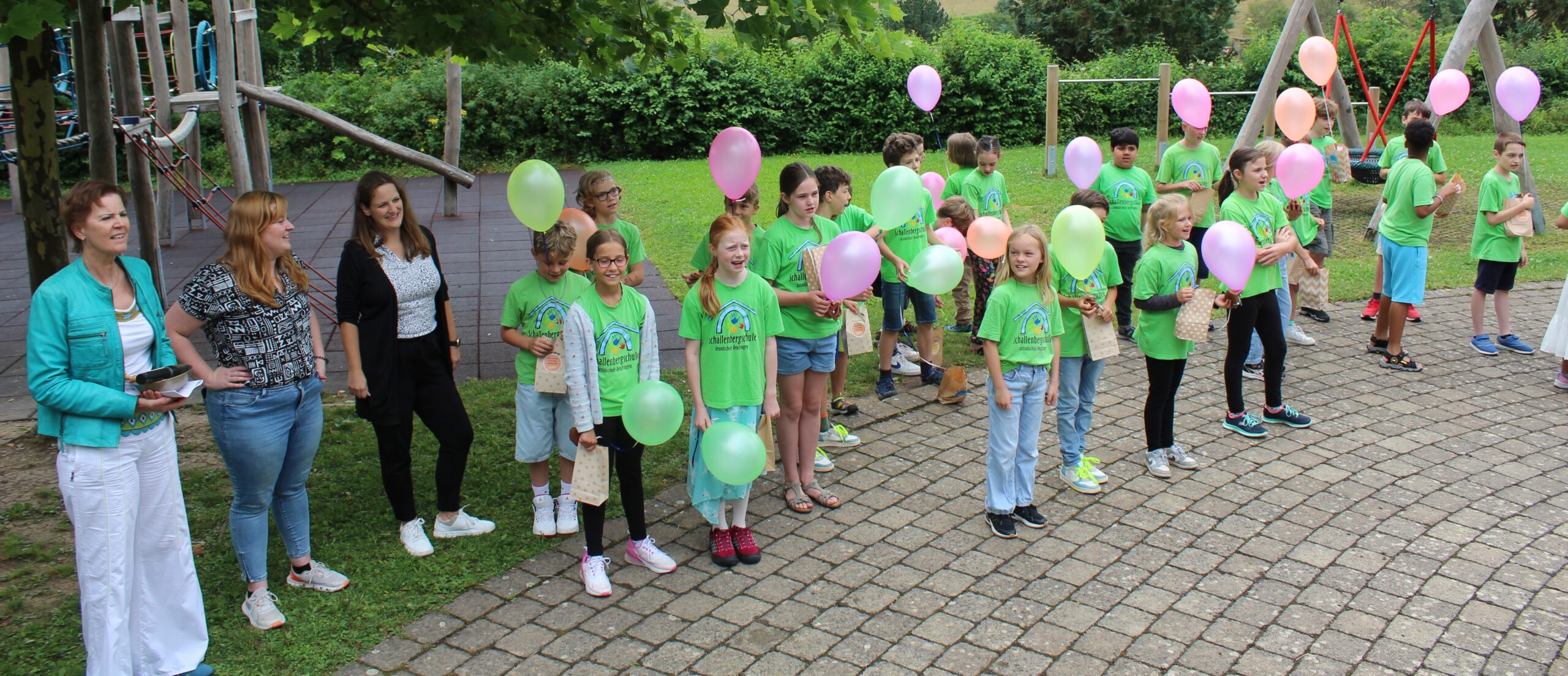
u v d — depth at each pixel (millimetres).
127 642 3570
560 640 4027
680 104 20188
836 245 4738
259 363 3893
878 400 6781
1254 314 5992
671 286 9867
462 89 19453
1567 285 6812
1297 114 8445
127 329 3521
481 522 4922
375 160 19109
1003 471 4828
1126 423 6375
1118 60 23719
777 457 5871
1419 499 5207
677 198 14945
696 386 4586
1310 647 3932
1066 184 15656
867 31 5430
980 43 21844
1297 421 6219
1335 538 4797
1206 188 7883
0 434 6145
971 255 7660
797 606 4281
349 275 4371
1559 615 4125
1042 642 3986
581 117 20203
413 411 4672
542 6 5312
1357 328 8383
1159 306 5348
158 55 11508
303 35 5652
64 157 16562
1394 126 22734
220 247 12055
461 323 8812
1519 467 5605
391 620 4164
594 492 4281
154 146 8414
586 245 4680
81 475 3396
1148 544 4785
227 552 4684
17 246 12156
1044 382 4910
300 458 4160
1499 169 7594
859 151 21734
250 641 4004
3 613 4180
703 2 4918
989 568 4574
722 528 4625
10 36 3703
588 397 4285
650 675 3795
